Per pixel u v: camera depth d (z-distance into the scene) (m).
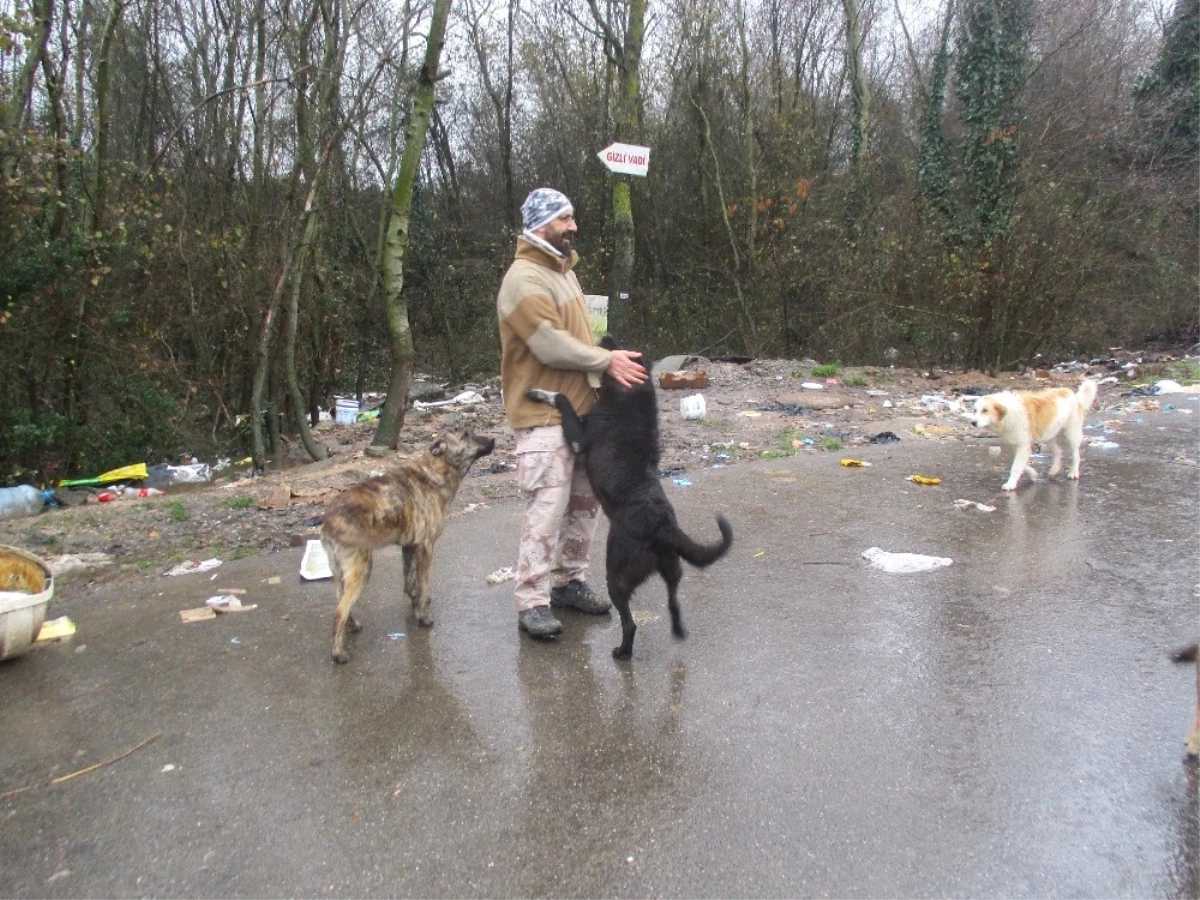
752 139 18.56
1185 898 2.39
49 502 7.99
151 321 10.37
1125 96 18.36
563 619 4.45
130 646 4.23
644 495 3.81
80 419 9.23
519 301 3.79
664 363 13.77
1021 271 13.80
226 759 3.20
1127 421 9.58
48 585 4.27
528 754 3.19
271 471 9.11
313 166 9.57
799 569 5.08
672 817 2.79
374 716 3.49
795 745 3.20
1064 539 5.50
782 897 2.42
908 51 22.47
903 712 3.41
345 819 2.82
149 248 10.10
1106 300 15.39
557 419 4.00
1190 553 5.16
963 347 14.45
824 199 17.66
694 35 19.03
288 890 2.50
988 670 3.75
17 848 2.71
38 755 3.26
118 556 5.77
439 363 20.69
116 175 9.99
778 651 3.99
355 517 3.91
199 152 11.77
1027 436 6.61
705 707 3.49
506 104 21.59
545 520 4.06
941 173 17.02
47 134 9.09
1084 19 18.83
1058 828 2.69
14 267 8.05
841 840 2.66
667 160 20.44
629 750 3.19
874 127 21.25
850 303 16.19
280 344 10.63
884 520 6.01
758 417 10.10
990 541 5.50
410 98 14.56
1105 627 4.16
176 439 10.14
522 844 2.68
